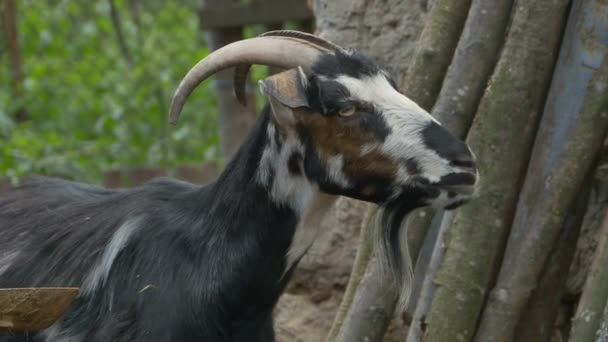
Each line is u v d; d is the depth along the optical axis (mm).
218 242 10195
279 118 9773
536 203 11242
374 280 11508
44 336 10430
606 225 10953
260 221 10164
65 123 27516
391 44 13883
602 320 10477
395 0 13805
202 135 28469
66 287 9883
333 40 14281
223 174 10398
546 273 11500
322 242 14297
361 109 9602
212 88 28953
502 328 11289
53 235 10953
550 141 11195
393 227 10203
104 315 10195
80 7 31766
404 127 9531
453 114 11539
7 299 8953
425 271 12094
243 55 9852
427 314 11562
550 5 11148
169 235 10266
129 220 10461
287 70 9734
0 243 11273
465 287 11219
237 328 10352
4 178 21766
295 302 14664
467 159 9422
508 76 11227
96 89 28438
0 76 28422
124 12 33156
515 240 11352
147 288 10039
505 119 11242
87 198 11414
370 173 9711
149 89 28188
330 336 12164
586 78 11039
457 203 9648
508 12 11594
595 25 10984
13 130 26125
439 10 11984
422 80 11938
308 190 10062
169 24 31203
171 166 24625
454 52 11914
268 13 21375
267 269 10266
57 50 29688
